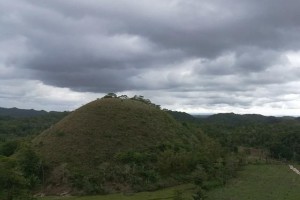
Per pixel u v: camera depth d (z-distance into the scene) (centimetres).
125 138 8288
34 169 7006
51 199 6206
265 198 5962
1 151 8688
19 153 7656
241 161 9906
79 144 7994
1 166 5253
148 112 9688
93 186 6675
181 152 7962
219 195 6147
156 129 8962
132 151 7750
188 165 7619
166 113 10462
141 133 8588
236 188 6800
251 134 14475
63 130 8600
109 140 8156
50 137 8488
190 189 6712
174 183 7119
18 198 5028
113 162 7412
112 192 6600
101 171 7094
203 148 8769
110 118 8956
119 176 6981
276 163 10844
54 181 6900
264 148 12912
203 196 5844
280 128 15962
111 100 9856
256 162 10688
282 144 12812
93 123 8731
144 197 6219
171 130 9325
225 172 7919
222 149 9350
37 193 6606
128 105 9700
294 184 7288
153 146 8181
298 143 13175
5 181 5081
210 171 7544
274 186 7038
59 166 7300
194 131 10581
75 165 7312
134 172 7094
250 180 7700
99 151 7775
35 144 8394
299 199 5919
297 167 10088
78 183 6744
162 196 6275
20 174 5584
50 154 7706
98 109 9319
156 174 7162
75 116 9188
